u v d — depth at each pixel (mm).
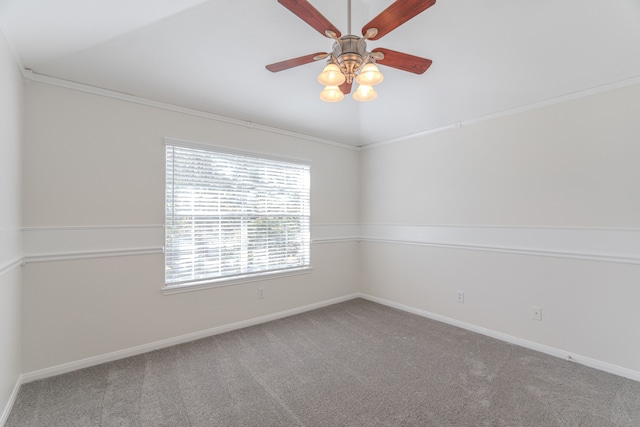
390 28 1538
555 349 2549
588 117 2408
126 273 2568
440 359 2490
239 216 3266
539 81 2424
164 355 2574
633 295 2197
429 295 3533
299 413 1823
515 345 2762
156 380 2182
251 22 1968
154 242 2709
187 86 2570
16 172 2000
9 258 1851
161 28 1934
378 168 4172
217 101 2844
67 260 2318
